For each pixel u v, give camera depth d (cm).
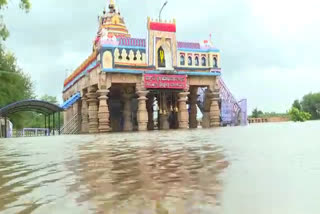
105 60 2750
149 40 2922
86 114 3225
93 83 2916
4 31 2011
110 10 3988
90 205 264
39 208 262
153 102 3700
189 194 288
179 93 3067
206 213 229
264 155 539
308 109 6047
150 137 1376
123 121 3512
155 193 299
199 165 464
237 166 434
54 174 441
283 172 373
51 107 2756
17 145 1165
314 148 626
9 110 2698
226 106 3512
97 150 797
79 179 394
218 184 325
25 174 450
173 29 3038
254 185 310
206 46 3244
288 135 1120
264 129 1792
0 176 441
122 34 3706
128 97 3156
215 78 3244
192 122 3441
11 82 3097
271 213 221
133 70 2838
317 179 327
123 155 648
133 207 253
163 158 569
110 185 348
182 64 3123
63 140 1434
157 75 2916
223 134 1353
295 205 237
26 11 1884
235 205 245
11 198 303
